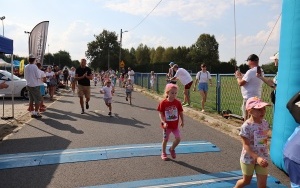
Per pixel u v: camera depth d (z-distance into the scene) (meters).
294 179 2.88
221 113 10.50
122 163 5.43
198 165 5.34
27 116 10.42
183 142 6.91
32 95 10.09
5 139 7.21
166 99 5.55
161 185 4.47
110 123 9.25
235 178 4.73
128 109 12.60
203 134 7.77
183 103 13.10
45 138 7.29
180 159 5.66
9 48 9.43
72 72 23.69
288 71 4.80
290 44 4.77
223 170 5.09
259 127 3.54
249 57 6.88
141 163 5.44
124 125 8.93
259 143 3.53
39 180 4.69
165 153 5.65
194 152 6.11
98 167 5.23
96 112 11.56
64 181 4.64
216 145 6.69
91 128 8.46
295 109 2.99
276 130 5.12
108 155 5.87
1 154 6.00
